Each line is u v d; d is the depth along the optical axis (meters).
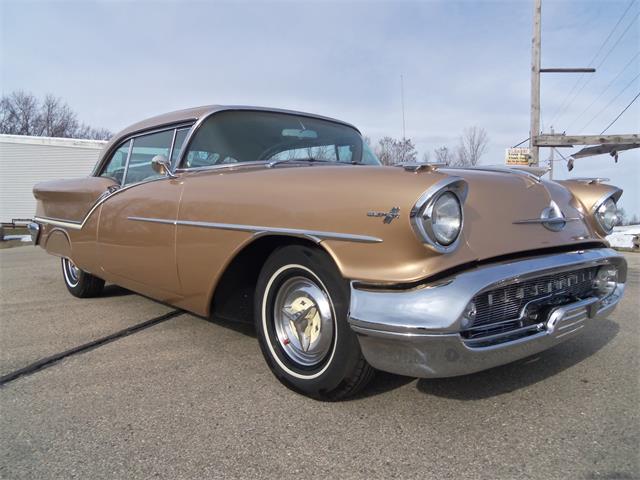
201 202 2.76
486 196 2.17
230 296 2.82
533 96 12.88
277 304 2.47
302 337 2.35
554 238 2.28
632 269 6.55
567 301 2.31
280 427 2.10
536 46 12.74
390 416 2.17
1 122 40.44
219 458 1.88
